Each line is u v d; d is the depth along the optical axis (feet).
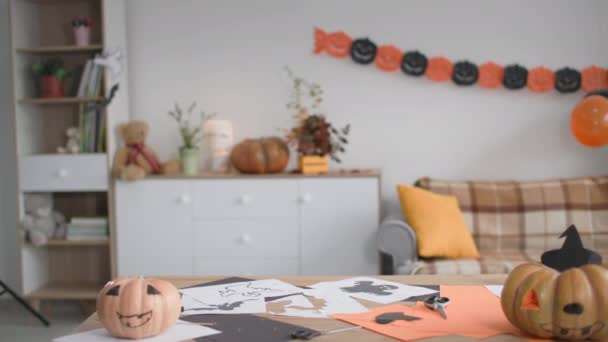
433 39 12.76
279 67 12.99
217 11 13.01
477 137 12.85
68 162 12.10
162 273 12.12
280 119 13.06
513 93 12.77
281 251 11.91
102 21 11.84
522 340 4.40
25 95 12.37
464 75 12.62
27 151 12.46
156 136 13.24
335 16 12.85
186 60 13.11
